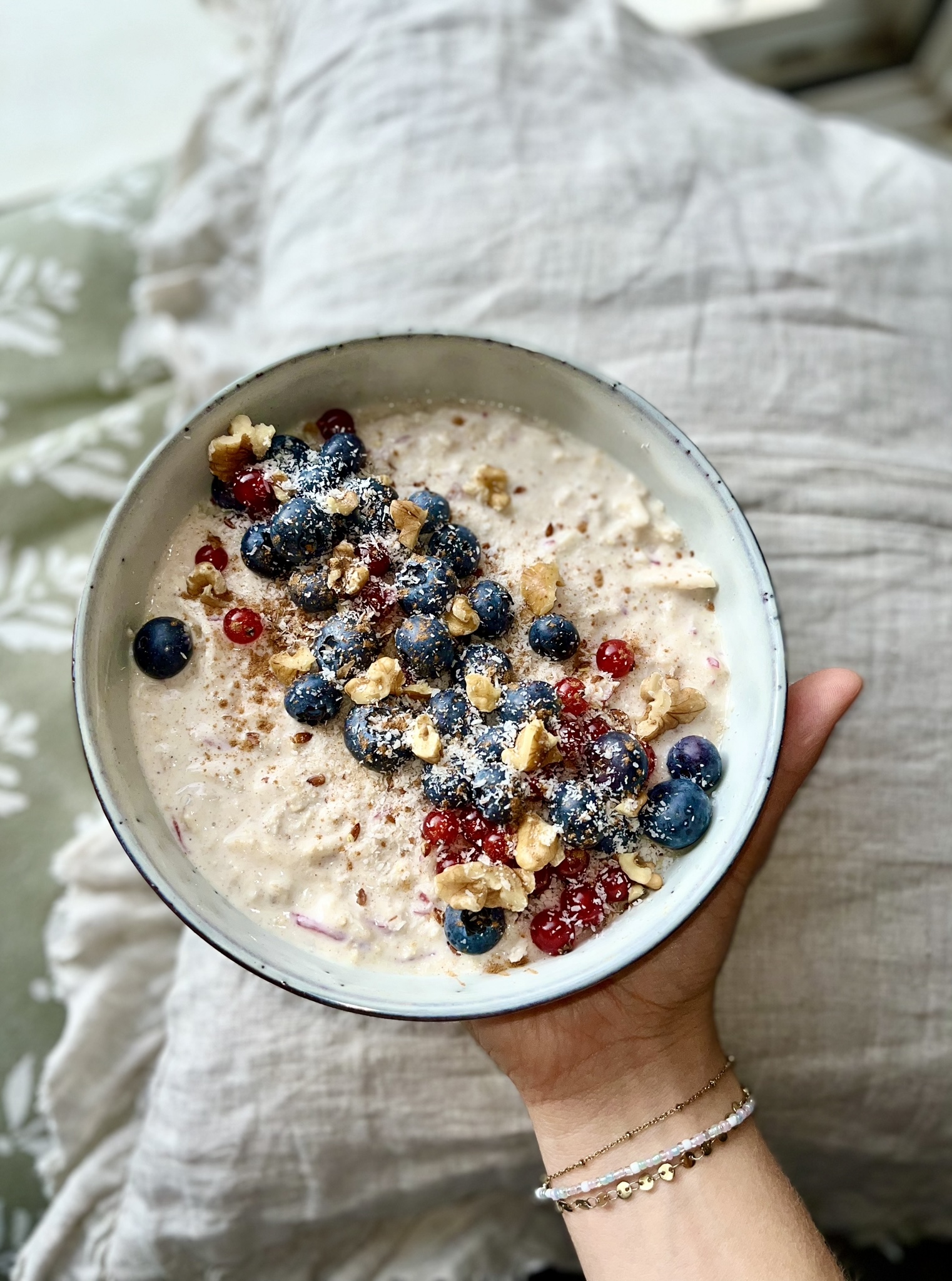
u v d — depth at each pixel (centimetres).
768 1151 31
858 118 62
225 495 28
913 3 59
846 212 39
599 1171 30
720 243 38
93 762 24
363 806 27
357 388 29
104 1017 40
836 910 35
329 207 39
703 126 40
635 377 36
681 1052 31
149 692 28
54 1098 39
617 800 26
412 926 27
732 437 36
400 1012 24
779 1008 35
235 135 50
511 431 30
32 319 49
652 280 37
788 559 35
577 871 27
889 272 38
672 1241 29
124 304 50
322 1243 39
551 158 39
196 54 59
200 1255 37
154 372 50
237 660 28
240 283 48
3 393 48
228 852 27
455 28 41
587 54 41
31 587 46
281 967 25
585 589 29
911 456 36
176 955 41
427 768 27
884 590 35
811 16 60
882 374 37
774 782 31
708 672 29
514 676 28
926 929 35
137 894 41
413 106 39
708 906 31
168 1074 35
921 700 35
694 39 60
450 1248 40
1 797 43
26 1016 41
